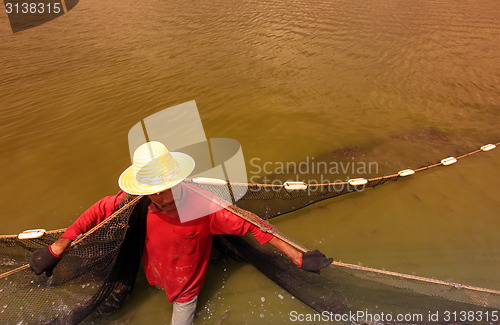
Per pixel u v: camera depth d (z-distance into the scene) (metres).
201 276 2.69
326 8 11.14
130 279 2.92
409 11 10.70
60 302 2.77
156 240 2.50
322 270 2.92
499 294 2.74
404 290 2.80
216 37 8.96
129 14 11.23
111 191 4.17
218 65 7.38
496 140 4.99
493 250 3.31
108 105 5.99
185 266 2.56
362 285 2.87
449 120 5.52
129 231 2.72
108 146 4.96
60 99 6.25
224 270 3.17
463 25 9.55
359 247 3.35
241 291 3.00
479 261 3.20
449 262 3.20
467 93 6.32
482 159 4.55
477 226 3.57
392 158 4.63
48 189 4.22
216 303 2.90
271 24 9.78
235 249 3.15
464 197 3.93
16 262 2.94
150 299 2.96
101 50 8.42
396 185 4.11
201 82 6.69
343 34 8.98
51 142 5.09
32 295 2.80
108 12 11.48
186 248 2.49
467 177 4.23
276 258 3.02
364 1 11.83
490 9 10.90
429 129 5.29
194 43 8.62
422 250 3.32
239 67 7.26
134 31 9.66
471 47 8.22
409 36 8.81
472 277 3.05
